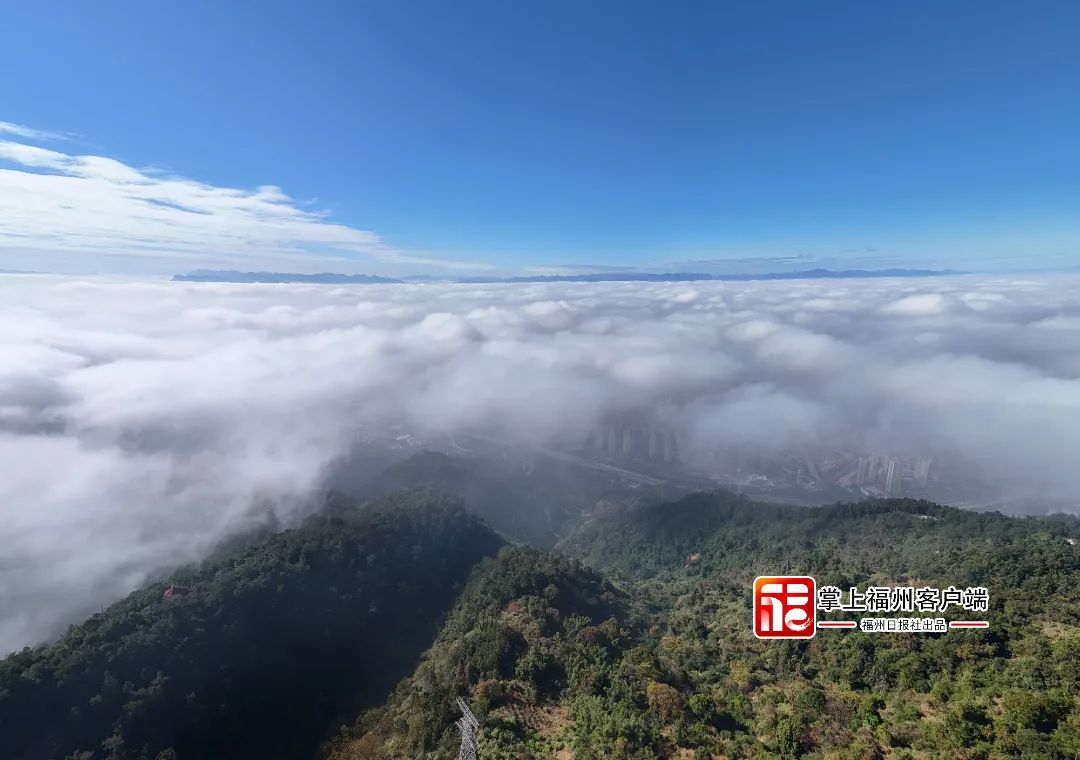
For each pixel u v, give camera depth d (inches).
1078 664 2223.2
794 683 2709.2
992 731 2044.8
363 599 4431.6
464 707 2810.0
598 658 3004.4
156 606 3644.2
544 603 3754.9
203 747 3129.9
